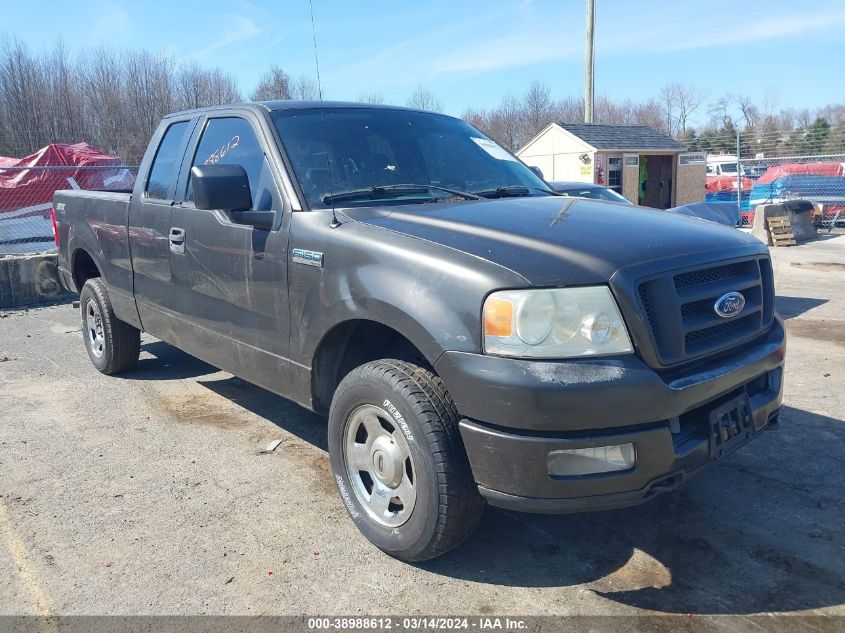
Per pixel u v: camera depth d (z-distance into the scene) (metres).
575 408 2.58
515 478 2.70
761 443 4.51
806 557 3.26
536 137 21.81
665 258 2.87
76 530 3.55
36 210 12.74
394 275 3.04
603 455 2.65
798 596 2.98
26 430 4.90
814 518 3.61
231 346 4.18
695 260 2.94
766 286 3.41
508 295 2.69
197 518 3.67
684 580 3.10
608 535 3.49
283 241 3.63
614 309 2.68
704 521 3.60
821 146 27.11
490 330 2.71
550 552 3.34
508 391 2.63
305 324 3.52
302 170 3.81
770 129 51.81
